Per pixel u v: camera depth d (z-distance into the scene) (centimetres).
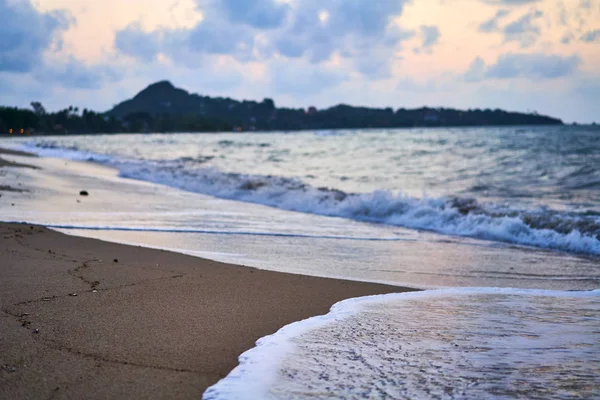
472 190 2047
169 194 1756
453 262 841
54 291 536
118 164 3188
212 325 446
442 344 405
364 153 4978
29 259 689
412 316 489
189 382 323
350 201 1470
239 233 1056
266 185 1912
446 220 1237
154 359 361
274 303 532
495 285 688
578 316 493
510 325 461
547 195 1852
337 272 734
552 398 305
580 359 371
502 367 355
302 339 412
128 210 1310
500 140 7038
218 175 2302
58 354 364
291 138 12025
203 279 623
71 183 1941
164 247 864
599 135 8075
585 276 754
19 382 317
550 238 1031
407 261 841
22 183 1736
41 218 1091
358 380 330
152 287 572
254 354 372
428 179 2512
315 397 302
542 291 612
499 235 1096
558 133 9850
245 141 10000
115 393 305
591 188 2038
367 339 416
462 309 519
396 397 305
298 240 1006
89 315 460
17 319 441
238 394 303
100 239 897
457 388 319
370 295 585
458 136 10250
